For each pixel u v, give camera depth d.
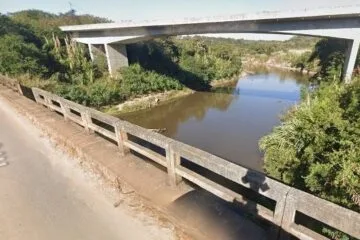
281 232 2.68
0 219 3.77
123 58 30.00
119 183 4.23
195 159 3.37
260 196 7.41
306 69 51.78
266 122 20.05
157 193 3.88
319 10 14.86
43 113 8.22
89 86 23.39
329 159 6.05
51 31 30.38
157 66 34.00
